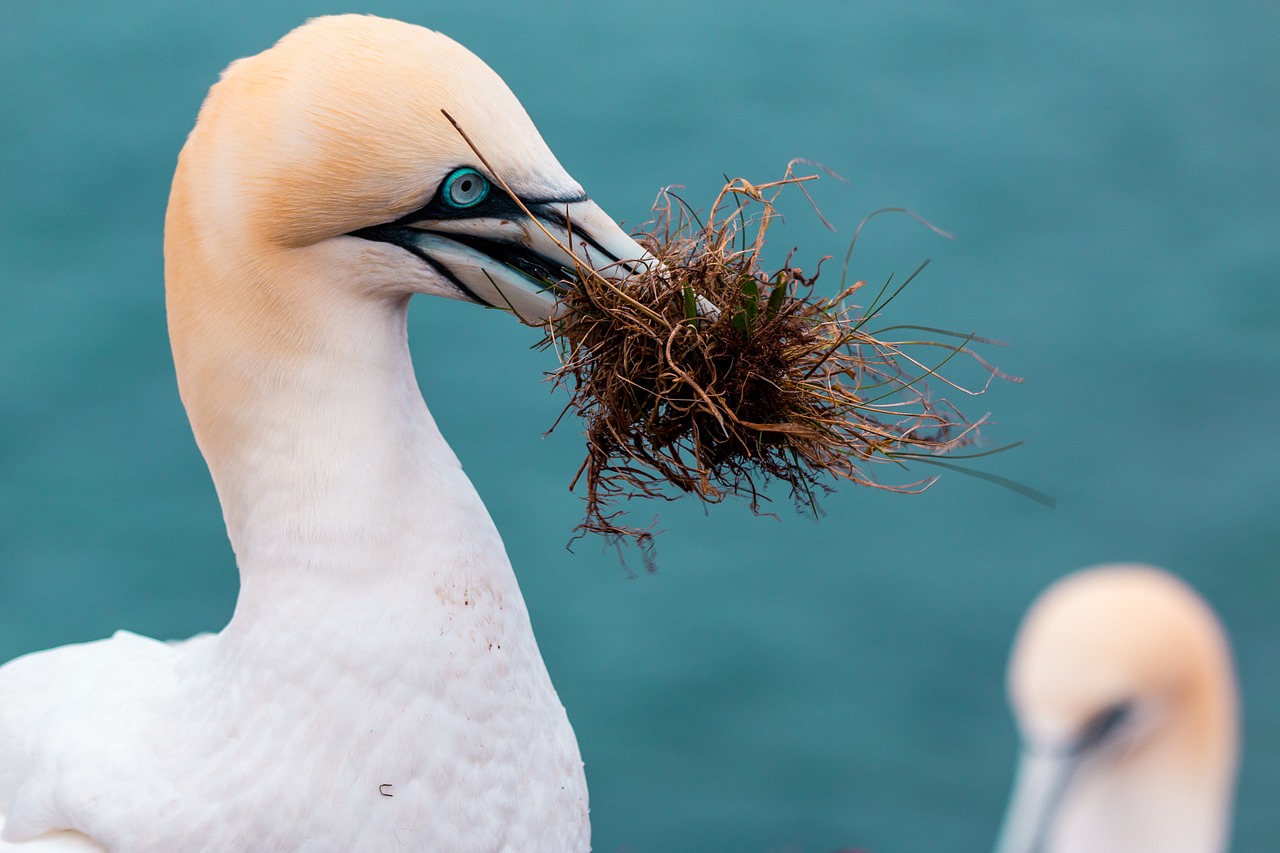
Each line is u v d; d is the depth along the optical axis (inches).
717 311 82.2
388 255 81.7
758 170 302.7
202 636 87.0
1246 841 174.1
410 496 81.9
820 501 222.5
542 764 82.7
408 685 81.4
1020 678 94.3
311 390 81.7
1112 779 93.4
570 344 82.7
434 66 81.3
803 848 173.3
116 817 82.0
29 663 85.9
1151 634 93.3
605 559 209.0
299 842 81.4
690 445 83.0
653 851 174.4
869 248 275.9
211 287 81.7
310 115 81.0
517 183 81.6
